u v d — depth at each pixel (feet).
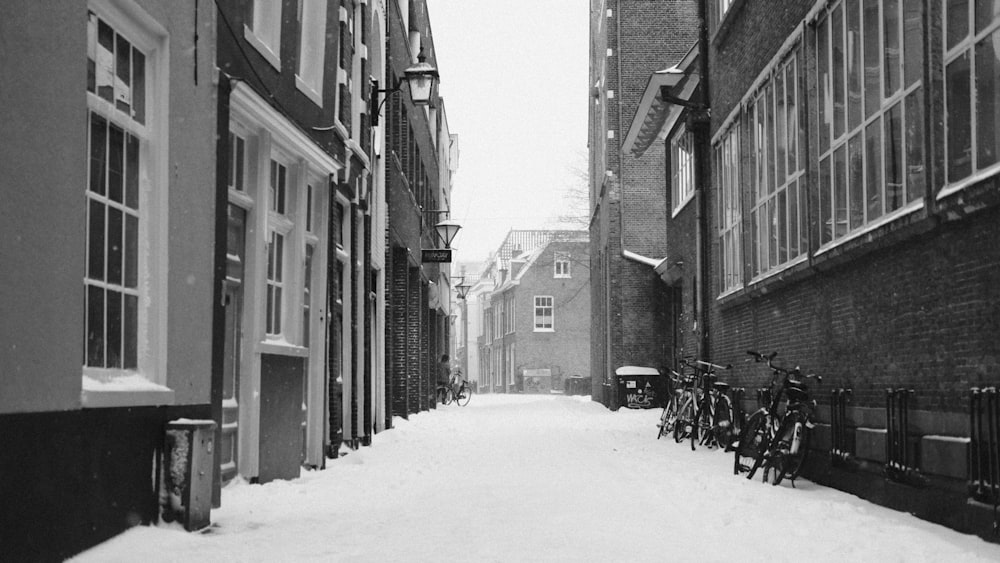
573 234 205.36
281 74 31.55
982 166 19.92
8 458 14.34
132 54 20.18
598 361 119.03
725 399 44.50
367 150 51.24
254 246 29.45
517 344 221.87
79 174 16.96
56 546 15.96
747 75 42.57
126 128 19.79
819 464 31.30
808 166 32.37
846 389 28.73
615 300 99.19
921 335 23.16
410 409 88.33
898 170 24.68
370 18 53.11
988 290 19.69
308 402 36.50
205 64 23.85
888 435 24.59
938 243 22.15
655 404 94.32
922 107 23.00
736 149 44.86
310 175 36.40
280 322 33.12
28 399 15.01
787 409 30.42
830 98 30.55
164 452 20.88
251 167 29.60
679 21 101.35
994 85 19.27
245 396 29.14
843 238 28.35
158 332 20.79
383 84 60.70
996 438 19.02
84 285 17.81
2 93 14.32
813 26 32.32
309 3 36.42
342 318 45.47
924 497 22.72
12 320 14.52
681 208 70.69
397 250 75.87
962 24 20.68
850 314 28.50
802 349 33.76
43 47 15.65
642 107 69.00
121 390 18.65
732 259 46.16
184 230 22.24
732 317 45.93
